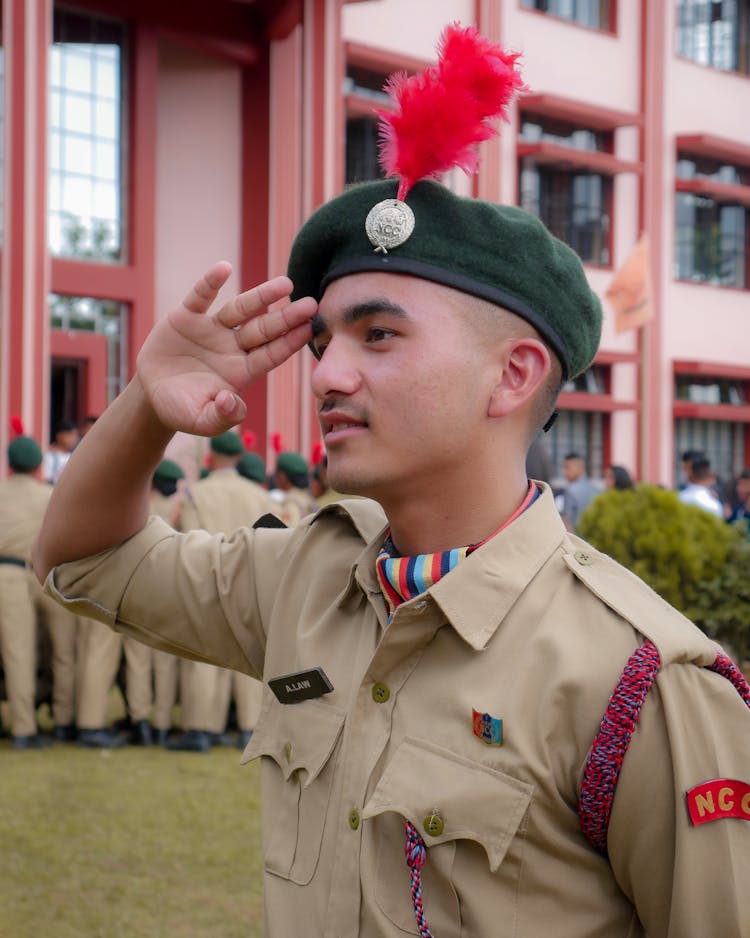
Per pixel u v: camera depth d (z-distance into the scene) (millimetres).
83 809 4672
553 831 1165
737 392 17484
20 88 10117
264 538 1557
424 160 1223
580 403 15422
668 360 16531
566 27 15555
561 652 1190
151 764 5512
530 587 1253
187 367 1361
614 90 16125
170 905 3637
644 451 15789
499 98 1243
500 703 1191
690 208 17016
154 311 11844
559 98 14867
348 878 1219
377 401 1227
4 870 3922
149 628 1572
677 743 1134
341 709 1311
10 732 6148
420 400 1214
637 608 1215
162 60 12438
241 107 12570
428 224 1238
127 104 11656
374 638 1331
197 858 4086
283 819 1330
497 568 1247
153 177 11742
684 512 4906
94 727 5867
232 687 6098
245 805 4781
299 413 12055
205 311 1338
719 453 17250
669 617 1223
